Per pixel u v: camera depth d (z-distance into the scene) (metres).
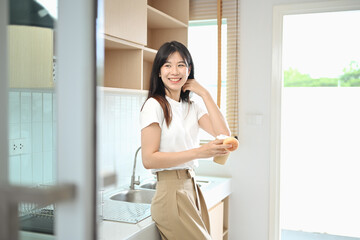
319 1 2.80
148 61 2.87
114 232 1.58
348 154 5.80
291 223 5.17
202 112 1.92
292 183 5.98
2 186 0.35
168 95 1.78
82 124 0.33
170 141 1.71
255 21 2.97
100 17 0.35
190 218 1.66
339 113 6.04
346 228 5.00
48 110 0.36
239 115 3.04
